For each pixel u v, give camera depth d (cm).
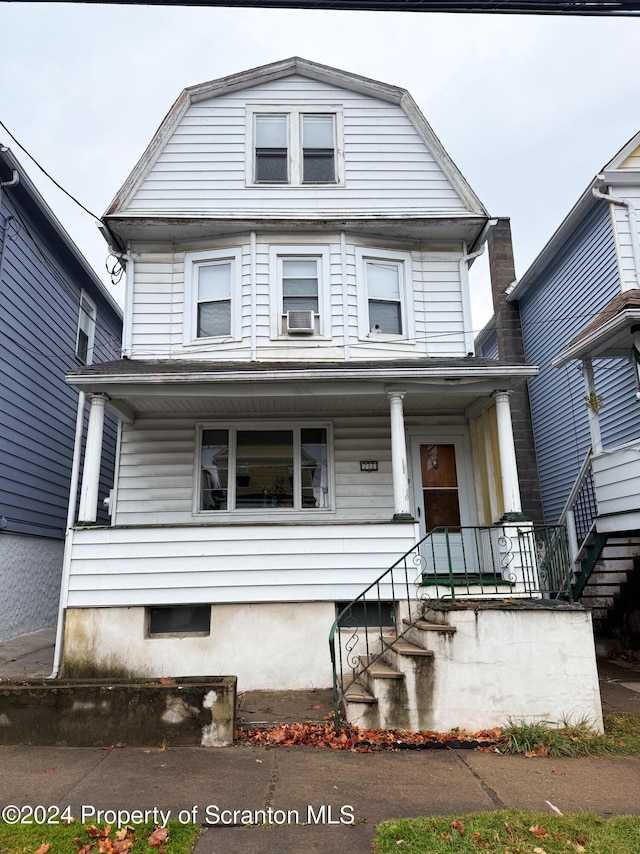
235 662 700
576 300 1155
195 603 705
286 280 930
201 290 941
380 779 444
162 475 902
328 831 365
